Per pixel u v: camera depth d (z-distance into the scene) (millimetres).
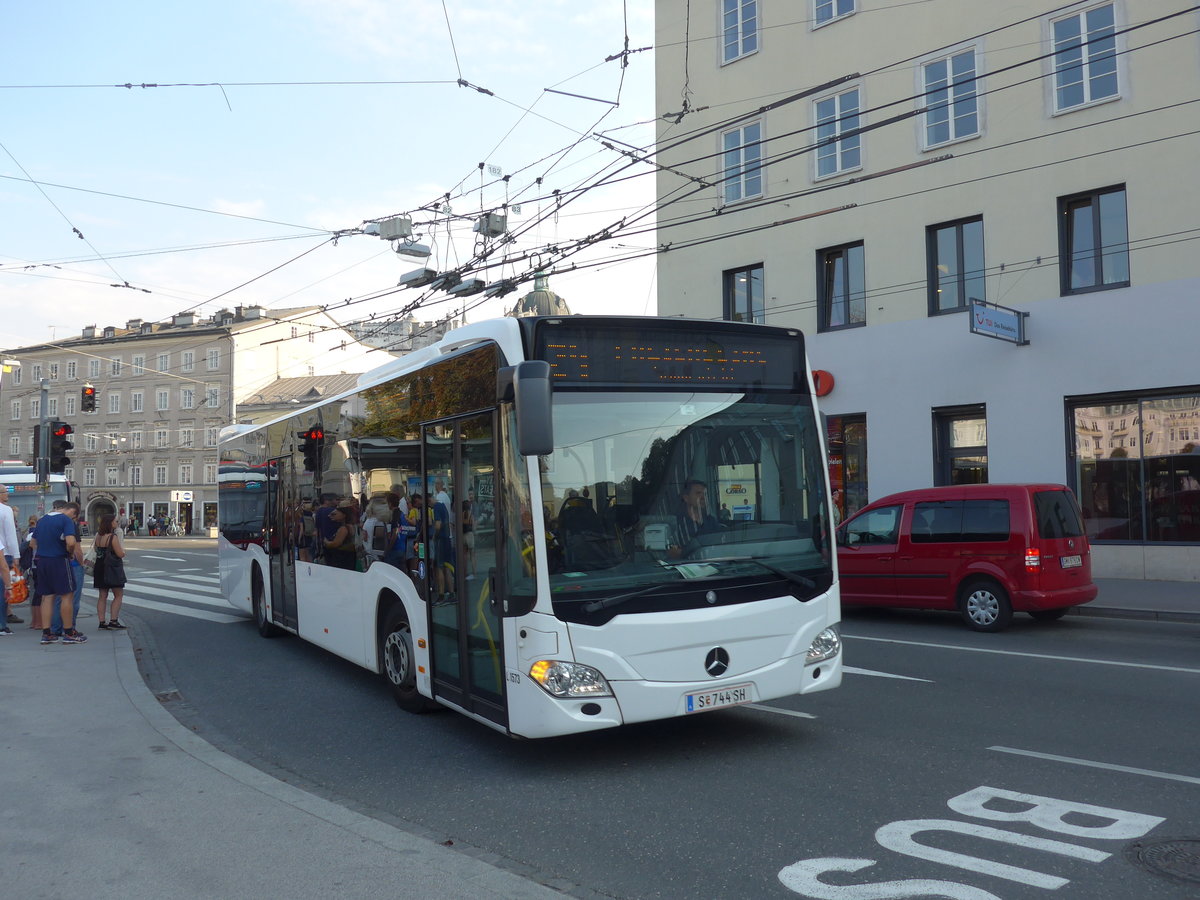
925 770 6141
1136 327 16969
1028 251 18328
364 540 8922
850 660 10344
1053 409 17953
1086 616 14008
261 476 13172
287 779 6465
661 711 6047
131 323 73625
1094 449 17672
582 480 6113
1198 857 4586
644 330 6477
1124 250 17359
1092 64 17688
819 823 5188
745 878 4461
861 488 21031
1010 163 18594
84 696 8609
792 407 6949
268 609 12680
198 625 15094
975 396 19016
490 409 6441
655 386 6449
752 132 22688
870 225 20672
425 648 7559
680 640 6121
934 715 7668
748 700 6336
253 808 5430
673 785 5961
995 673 9484
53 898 4223
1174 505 16781
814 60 21547
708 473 6496
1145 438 17078
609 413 6273
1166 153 16719
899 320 20203
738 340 6801
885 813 5328
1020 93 18469
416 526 7695
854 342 20906
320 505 10336
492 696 6430
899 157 20203
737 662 6316
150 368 69625
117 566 13797
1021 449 18359
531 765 6551
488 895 4180
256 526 13352
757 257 22625
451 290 16750
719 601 6297
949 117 19500
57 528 11945
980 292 19172
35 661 10516
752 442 6703
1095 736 6934
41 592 11898
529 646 5961
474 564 6695
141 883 4371
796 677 6551
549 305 25203
